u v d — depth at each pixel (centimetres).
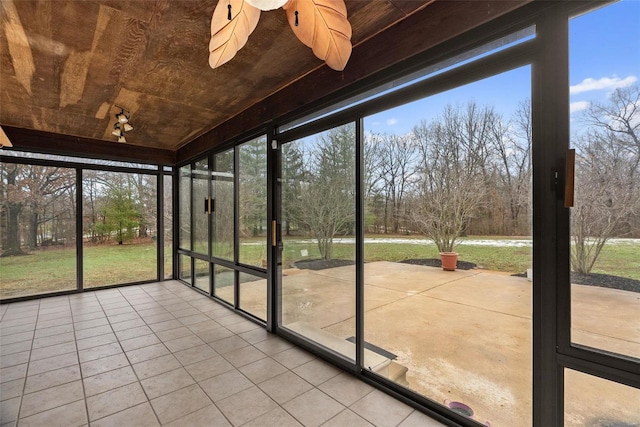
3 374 231
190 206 513
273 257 310
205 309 391
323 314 261
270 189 309
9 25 185
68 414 185
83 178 484
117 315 367
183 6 170
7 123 388
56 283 459
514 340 159
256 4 92
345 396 203
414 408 190
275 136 304
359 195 227
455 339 184
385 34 201
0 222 423
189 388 213
